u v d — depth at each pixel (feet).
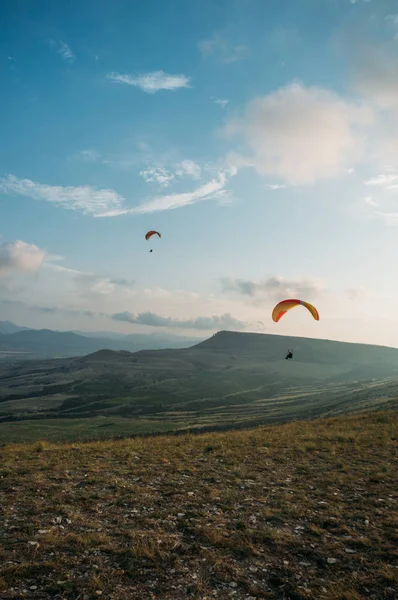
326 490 47.42
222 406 650.02
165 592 24.81
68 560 28.07
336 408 398.21
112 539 31.78
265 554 30.53
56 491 43.68
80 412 587.27
